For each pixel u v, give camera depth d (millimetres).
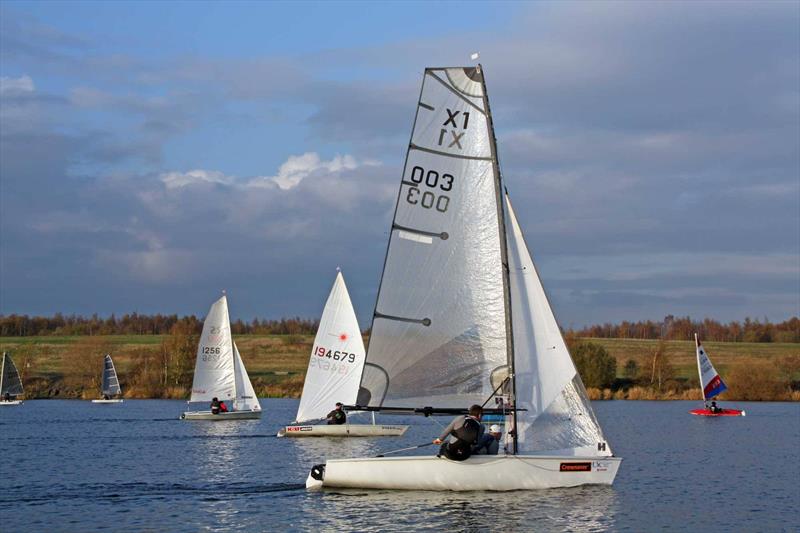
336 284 56188
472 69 28531
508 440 28391
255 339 159625
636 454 47500
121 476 36469
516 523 24609
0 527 25281
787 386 111062
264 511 26953
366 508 26547
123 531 24516
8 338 159000
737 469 40344
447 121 28609
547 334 28766
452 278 28594
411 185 28672
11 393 108438
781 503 30438
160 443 52219
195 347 121188
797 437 58719
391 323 28641
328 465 29203
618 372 121000
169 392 114250
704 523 26531
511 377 28266
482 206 28531
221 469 38656
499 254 28453
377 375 28609
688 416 82250
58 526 25344
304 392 56312
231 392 74312
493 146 28484
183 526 25109
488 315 28453
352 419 76562
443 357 28562
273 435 57344
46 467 40219
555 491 28422
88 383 119750
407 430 61125
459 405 28484
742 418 79750
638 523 25531
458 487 28203
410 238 28672
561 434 28562
